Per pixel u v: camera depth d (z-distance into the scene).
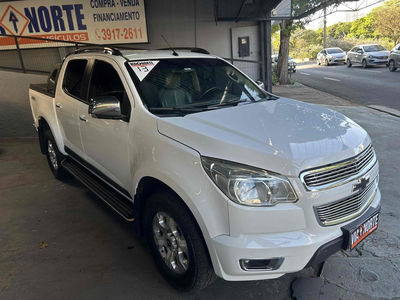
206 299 2.48
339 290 2.52
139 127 2.62
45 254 3.06
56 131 4.26
